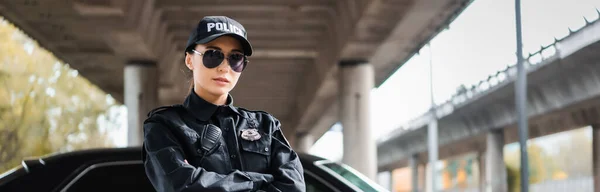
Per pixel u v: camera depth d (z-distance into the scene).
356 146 23.22
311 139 56.78
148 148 2.30
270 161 2.40
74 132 43.84
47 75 37.75
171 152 2.24
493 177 38.81
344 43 21.77
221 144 2.31
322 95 32.66
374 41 21.44
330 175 3.54
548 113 31.95
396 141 59.50
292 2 20.66
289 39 25.25
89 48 23.52
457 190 90.94
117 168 3.56
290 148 2.46
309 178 3.54
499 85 32.94
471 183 92.94
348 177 3.60
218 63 2.38
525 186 18.42
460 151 55.50
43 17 19.02
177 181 2.18
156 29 21.94
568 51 25.72
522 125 18.66
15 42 34.94
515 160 74.00
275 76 34.47
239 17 21.98
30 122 35.09
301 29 23.78
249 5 20.64
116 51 22.89
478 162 53.41
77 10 18.00
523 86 19.27
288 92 40.34
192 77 2.56
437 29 20.00
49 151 36.72
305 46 26.47
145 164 2.36
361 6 18.52
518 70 19.27
